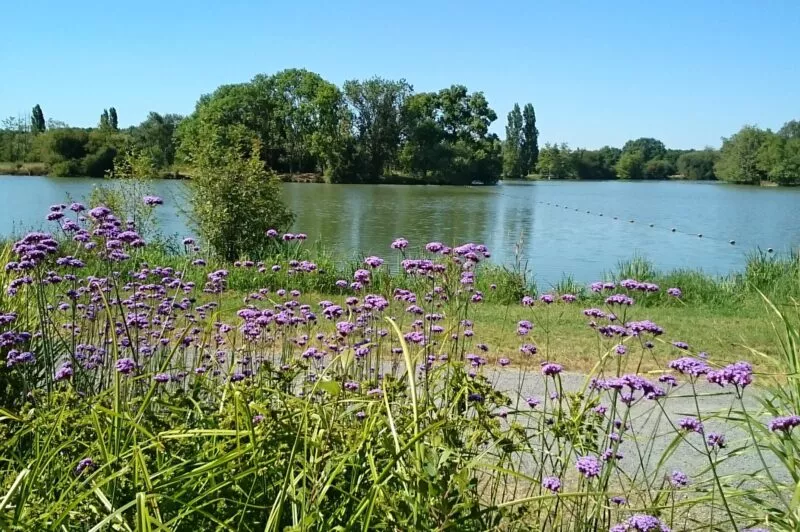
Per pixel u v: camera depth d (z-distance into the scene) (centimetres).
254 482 268
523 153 14000
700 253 2627
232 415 308
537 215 4284
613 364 848
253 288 1262
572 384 757
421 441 271
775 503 434
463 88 9356
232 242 1808
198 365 447
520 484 429
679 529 386
